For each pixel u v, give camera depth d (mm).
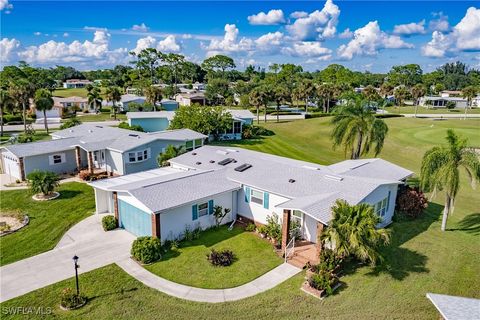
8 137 58281
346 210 18047
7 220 25484
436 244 22703
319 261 19219
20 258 20203
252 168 28094
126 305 16156
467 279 18703
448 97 124688
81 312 15633
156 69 161125
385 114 83312
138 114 63000
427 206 29781
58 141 39281
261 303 16469
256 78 169875
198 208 23562
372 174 26984
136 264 19641
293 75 172250
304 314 15703
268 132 63906
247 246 21953
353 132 34875
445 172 23562
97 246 21703
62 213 27000
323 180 24703
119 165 37125
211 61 181625
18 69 145125
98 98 91625
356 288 17578
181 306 16188
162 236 21641
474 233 24906
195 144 44000
